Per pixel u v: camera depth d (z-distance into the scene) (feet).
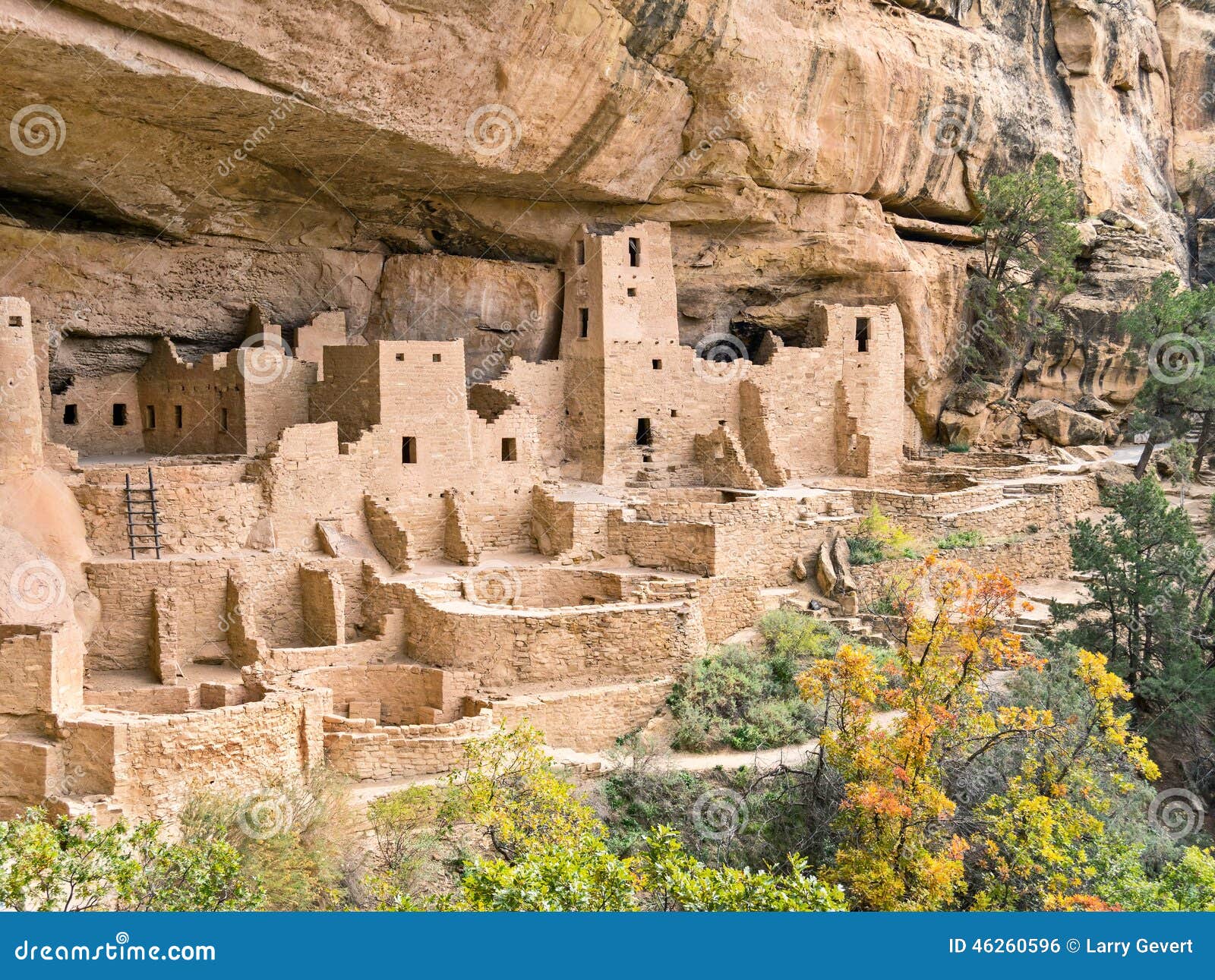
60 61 69.41
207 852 52.65
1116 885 67.36
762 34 101.96
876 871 65.46
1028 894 67.31
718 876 51.98
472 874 50.42
